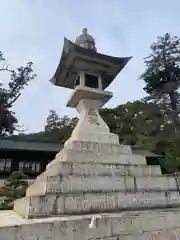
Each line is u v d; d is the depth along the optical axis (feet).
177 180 24.07
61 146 95.50
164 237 16.96
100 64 30.55
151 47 147.43
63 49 29.30
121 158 24.23
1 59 140.15
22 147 84.12
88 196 18.43
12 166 80.79
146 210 19.45
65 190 18.35
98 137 26.27
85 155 22.72
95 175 20.61
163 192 21.98
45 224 13.88
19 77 144.66
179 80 132.67
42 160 85.97
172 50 140.77
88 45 32.60
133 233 15.96
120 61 30.96
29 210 16.16
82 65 29.94
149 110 137.28
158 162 98.27
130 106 157.07
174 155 99.25
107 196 19.13
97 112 29.43
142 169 23.85
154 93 137.80
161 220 17.60
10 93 142.10
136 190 21.29
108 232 15.20
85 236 14.52
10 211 23.52
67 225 14.35
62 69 32.14
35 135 158.10
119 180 21.07
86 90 28.32
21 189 59.77
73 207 17.48
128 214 16.83
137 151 99.81
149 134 132.26
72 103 30.78
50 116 188.65
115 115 156.56
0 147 79.87
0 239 12.50
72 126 161.58
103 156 23.45
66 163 20.42
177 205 22.03
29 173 81.20
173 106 128.67
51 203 16.93
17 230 13.08
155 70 141.38
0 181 71.87
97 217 15.49
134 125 145.48
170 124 122.11
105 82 34.35
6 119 131.54
